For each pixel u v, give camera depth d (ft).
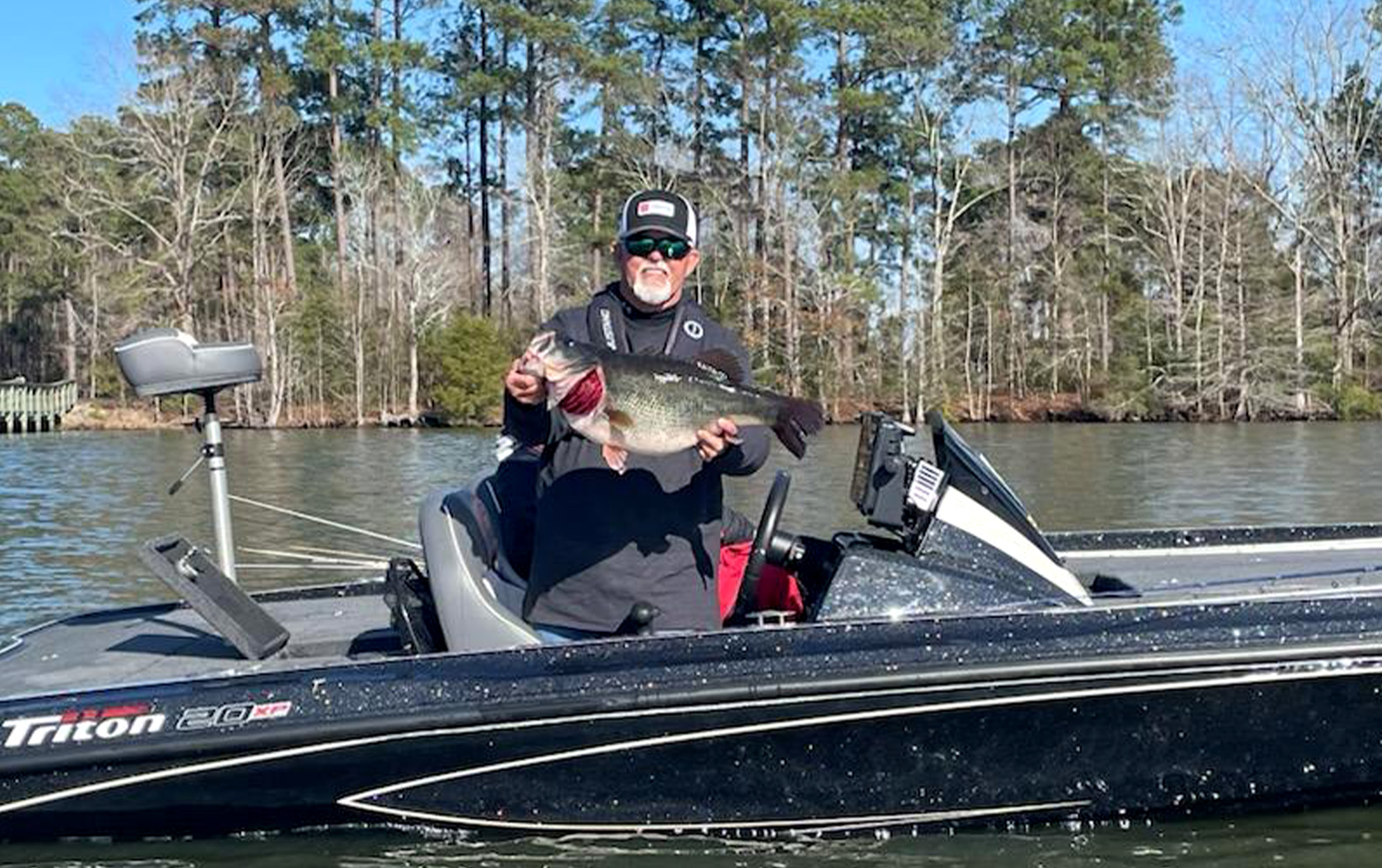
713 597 13.46
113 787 12.82
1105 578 15.88
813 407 11.82
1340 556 17.87
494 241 168.04
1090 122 157.89
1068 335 144.87
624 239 12.82
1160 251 141.59
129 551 34.30
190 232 138.41
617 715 12.59
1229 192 135.23
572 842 13.09
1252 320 128.36
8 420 121.60
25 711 12.97
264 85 149.38
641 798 12.96
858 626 12.93
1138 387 131.64
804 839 13.10
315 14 155.63
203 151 143.54
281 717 12.71
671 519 13.10
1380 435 88.94
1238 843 12.84
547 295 149.48
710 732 12.68
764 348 136.36
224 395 139.03
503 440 14.49
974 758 12.87
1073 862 12.54
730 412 11.72
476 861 12.76
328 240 165.89
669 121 153.17
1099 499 46.06
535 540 13.53
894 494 14.23
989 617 13.03
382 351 144.36
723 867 12.63
